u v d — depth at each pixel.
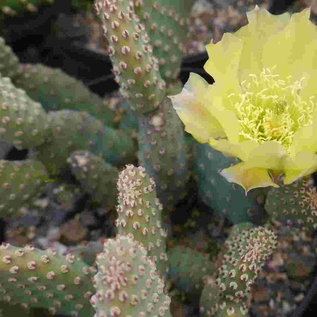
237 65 0.25
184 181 0.35
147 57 0.29
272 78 0.26
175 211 0.39
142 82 0.29
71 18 0.55
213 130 0.26
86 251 0.34
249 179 0.25
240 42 0.25
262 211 0.33
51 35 0.50
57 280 0.28
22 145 0.34
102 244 0.34
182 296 0.36
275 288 0.38
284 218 0.30
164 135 0.32
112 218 0.41
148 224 0.28
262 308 0.37
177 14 0.35
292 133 0.26
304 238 0.39
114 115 0.42
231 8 0.55
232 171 0.25
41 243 0.41
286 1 0.52
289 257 0.39
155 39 0.35
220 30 0.54
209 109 0.25
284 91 0.27
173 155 0.33
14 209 0.34
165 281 0.30
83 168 0.35
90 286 0.29
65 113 0.37
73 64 0.51
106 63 0.50
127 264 0.22
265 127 0.26
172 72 0.36
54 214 0.42
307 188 0.29
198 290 0.34
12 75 0.38
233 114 0.24
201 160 0.34
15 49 0.51
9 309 0.31
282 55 0.26
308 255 0.39
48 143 0.36
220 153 0.32
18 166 0.34
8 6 0.44
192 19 0.54
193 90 0.26
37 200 0.43
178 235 0.39
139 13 0.33
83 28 0.54
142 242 0.28
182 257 0.34
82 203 0.42
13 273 0.27
